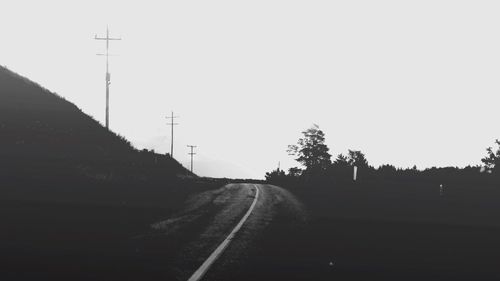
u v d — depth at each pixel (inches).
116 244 430.6
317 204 916.6
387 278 349.4
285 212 753.6
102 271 330.0
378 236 555.8
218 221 606.2
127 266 347.3
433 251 471.2
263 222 622.5
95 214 615.2
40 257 365.7
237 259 386.9
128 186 1045.8
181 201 839.1
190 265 357.1
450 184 1449.3
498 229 654.5
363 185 1482.5
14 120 1652.3
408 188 1373.0
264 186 1444.4
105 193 879.1
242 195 1037.8
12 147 1374.3
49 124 1796.3
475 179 1507.1
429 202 1019.9
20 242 419.8
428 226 660.7
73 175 1110.4
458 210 884.6
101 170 1320.1
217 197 957.2
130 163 1668.3
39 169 1128.2
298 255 421.4
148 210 685.3
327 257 419.2
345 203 957.8
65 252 387.5
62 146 1596.9
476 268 394.9
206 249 421.1
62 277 310.7
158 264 356.5
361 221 686.5
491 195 1184.8
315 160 3267.7
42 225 513.0
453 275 366.3
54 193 815.1
